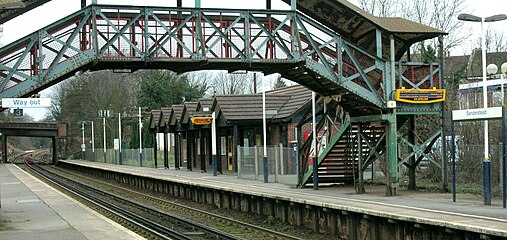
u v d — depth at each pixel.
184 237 15.49
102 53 19.03
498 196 18.84
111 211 22.02
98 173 53.56
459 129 25.16
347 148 23.97
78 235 14.59
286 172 32.50
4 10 19.41
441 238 13.07
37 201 23.78
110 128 79.69
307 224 18.14
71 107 95.81
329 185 25.25
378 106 20.83
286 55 20.52
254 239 15.99
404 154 28.69
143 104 75.50
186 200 28.39
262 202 21.00
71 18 18.98
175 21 20.25
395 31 20.73
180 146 51.75
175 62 19.61
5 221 17.53
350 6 20.69
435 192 20.97
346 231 16.27
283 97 36.56
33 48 19.23
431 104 21.23
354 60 20.94
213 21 20.48
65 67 18.84
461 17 17.48
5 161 85.12
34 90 18.89
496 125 23.88
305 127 34.09
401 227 14.23
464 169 23.84
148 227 18.31
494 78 38.12
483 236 11.76
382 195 20.42
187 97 77.44
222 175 35.28
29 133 80.56
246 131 39.75
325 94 22.89
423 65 21.44
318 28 20.70
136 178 39.53
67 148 90.44
